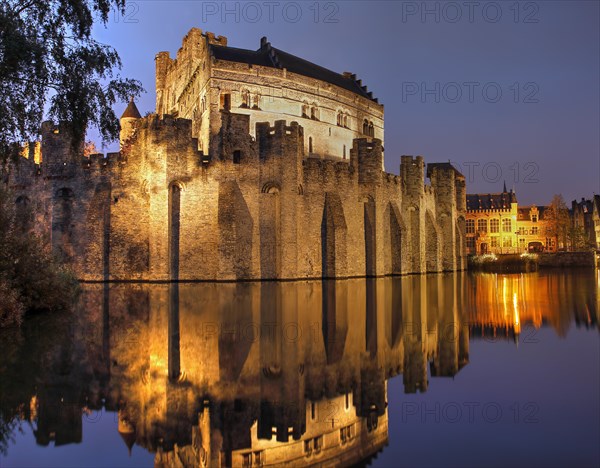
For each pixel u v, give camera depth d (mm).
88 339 18344
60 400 11695
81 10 24406
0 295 21125
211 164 45375
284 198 46812
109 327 20859
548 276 61594
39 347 17016
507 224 140875
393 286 43062
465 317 24328
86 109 25375
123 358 15570
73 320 22703
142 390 12445
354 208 54156
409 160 64062
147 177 44281
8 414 10836
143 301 29844
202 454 9008
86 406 11367
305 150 68875
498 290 39969
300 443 9430
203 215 45000
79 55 24859
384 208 58219
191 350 16656
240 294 34250
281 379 13484
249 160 46844
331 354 16328
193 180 44844
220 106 61594
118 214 45000
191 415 10859
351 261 53469
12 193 25703
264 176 47219
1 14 21484
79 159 46344
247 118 46906
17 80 23047
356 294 35312
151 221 43875
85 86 25078
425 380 13320
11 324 21156
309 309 26766
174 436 9750
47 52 23484
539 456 8477
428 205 69375
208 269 45000
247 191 46625
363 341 18406
